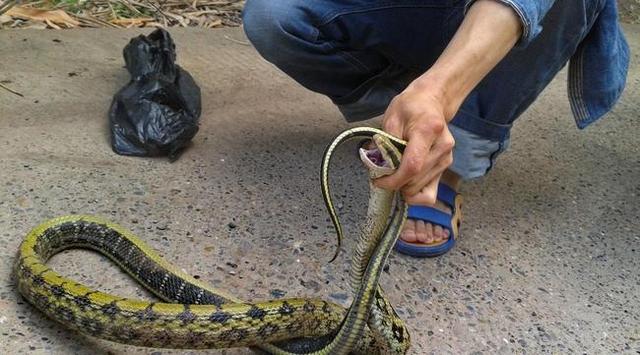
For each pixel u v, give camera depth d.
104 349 0.92
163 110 1.36
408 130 0.74
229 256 1.12
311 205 1.29
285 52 1.26
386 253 0.79
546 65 1.10
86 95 1.54
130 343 0.90
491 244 1.26
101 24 1.98
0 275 1.00
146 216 1.18
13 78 1.56
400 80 1.32
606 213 1.42
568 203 1.43
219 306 0.92
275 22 1.21
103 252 1.08
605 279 1.22
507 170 1.53
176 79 1.50
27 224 1.12
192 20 2.12
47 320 0.94
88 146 1.36
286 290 1.07
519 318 1.09
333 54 1.27
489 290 1.15
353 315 0.82
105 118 1.46
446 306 1.09
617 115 1.87
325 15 1.21
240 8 2.26
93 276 1.04
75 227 1.08
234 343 0.92
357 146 1.52
